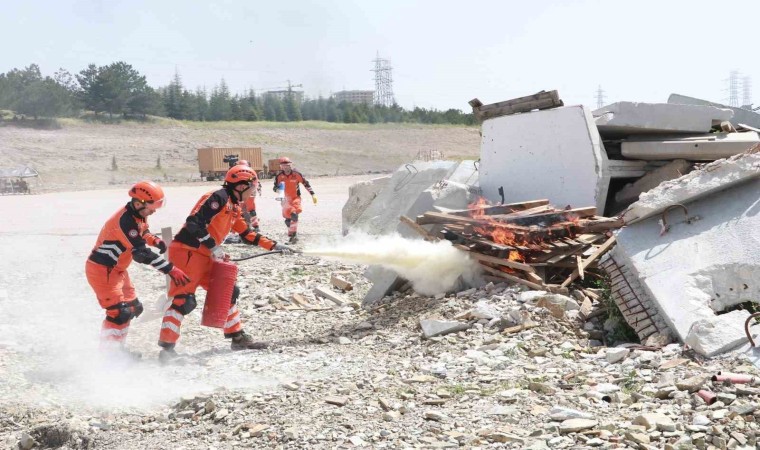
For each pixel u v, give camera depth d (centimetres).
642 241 691
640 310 642
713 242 650
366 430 457
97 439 482
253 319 850
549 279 795
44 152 8344
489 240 793
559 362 589
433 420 470
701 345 557
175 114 11731
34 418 527
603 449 409
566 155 977
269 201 3036
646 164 1013
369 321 796
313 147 10300
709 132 1029
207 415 512
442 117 13412
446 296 821
